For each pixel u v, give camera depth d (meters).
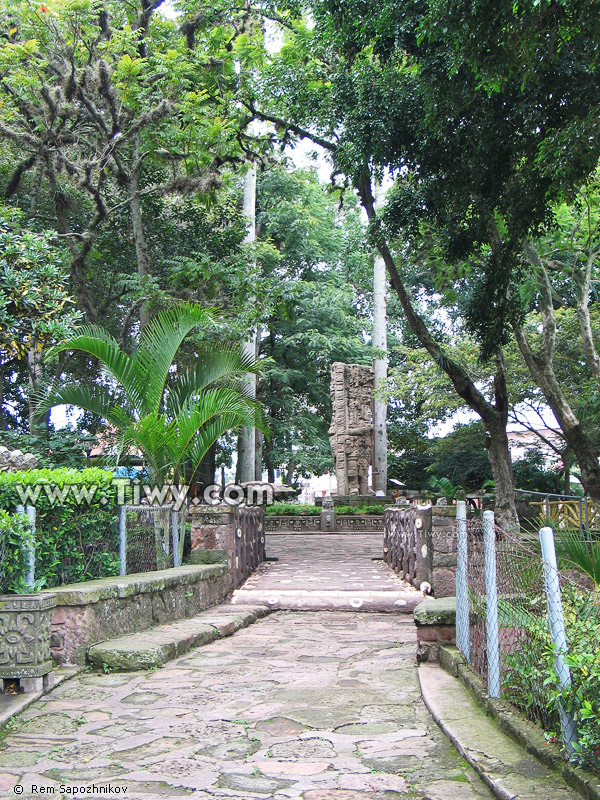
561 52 9.78
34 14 13.87
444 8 8.24
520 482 28.59
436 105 11.00
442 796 3.47
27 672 5.46
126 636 7.07
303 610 10.52
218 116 16.11
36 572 6.57
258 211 33.09
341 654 7.07
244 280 16.05
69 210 17.31
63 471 7.45
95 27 14.54
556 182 9.83
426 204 13.54
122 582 7.29
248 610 9.78
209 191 16.44
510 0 7.80
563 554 4.80
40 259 10.01
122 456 11.88
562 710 3.48
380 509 27.03
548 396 15.16
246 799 3.53
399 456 36.09
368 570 13.99
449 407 25.78
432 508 10.68
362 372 30.42
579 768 3.29
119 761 4.11
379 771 3.86
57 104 14.85
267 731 4.61
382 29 11.77
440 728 4.50
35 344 10.21
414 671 6.18
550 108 10.45
